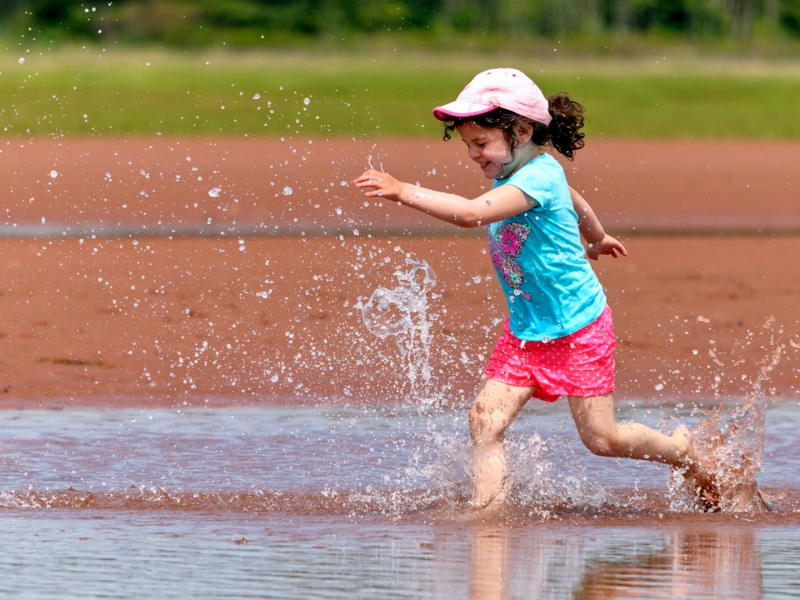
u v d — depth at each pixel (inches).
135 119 3713.1
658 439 589.9
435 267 1504.7
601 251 657.0
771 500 613.9
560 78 4928.6
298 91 4453.7
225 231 1808.6
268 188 2319.1
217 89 4414.4
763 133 3693.4
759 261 1581.0
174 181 2407.7
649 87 4677.7
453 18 7785.4
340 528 534.3
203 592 425.1
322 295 1290.6
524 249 579.8
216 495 604.1
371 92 4480.8
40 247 1624.0
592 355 580.4
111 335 1086.4
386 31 7485.2
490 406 585.0
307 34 7386.8
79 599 416.5
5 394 874.8
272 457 693.9
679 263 1563.7
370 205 2128.4
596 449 589.6
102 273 1423.5
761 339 1099.3
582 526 545.6
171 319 1157.1
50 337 1075.3
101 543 499.2
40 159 2726.4
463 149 3024.1
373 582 440.5
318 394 886.4
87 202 2124.8
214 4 7293.3
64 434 750.5
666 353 1041.5
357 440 741.3
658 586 439.5
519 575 453.1
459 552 488.7
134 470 658.8
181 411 829.2
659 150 3152.1
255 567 460.8
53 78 4498.0
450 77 4995.1
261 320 1154.0
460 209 548.4
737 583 444.8
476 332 1109.1
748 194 2358.5
